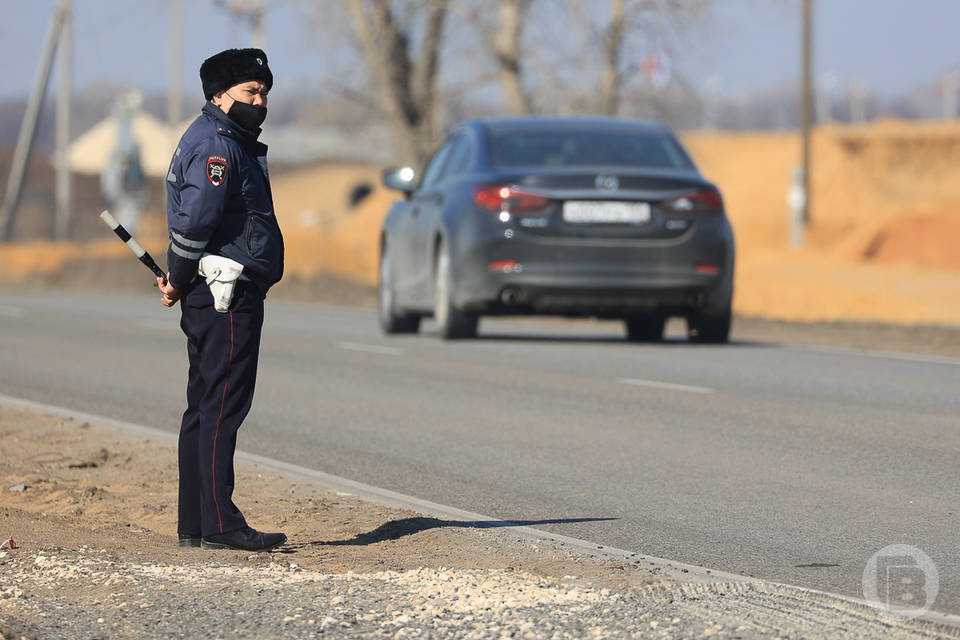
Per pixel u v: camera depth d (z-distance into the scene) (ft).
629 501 91.56
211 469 75.10
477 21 446.19
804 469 101.55
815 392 141.49
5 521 81.05
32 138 583.17
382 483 98.53
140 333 214.69
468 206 179.42
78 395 144.05
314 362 169.99
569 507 89.97
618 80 429.38
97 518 86.28
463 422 124.57
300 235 474.08
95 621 58.23
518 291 176.76
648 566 72.54
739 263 490.49
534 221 175.94
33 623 57.98
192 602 60.90
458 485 97.50
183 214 71.82
